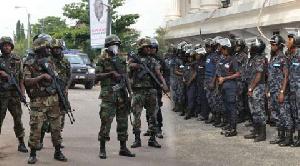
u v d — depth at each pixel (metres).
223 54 6.22
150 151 4.82
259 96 5.77
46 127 5.14
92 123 7.23
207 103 7.28
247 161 4.06
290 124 5.38
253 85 5.78
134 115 5.19
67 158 4.68
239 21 10.97
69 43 25.02
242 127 6.89
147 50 4.92
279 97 5.46
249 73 6.13
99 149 5.16
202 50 7.40
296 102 5.29
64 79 5.48
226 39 6.23
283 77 5.56
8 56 5.21
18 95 5.21
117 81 4.65
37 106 4.48
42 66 4.49
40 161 4.58
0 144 5.61
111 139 5.85
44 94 4.48
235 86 6.14
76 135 6.10
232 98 6.06
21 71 5.32
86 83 16.38
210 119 7.13
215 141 4.76
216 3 10.98
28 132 6.51
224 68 6.15
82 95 13.27
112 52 4.58
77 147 5.29
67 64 5.53
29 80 4.44
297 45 5.32
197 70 7.30
